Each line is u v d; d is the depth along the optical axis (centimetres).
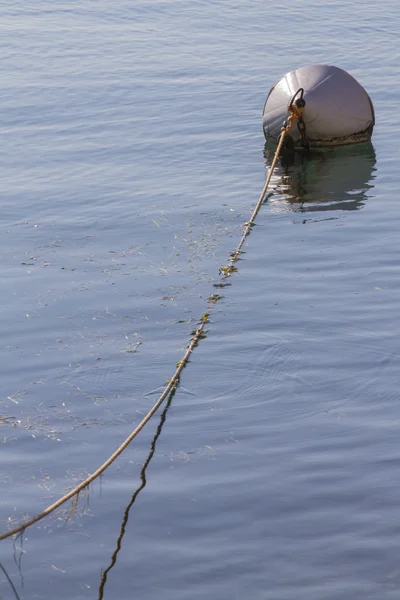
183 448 679
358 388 757
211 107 1731
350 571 538
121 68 2033
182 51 2189
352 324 870
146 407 739
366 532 572
